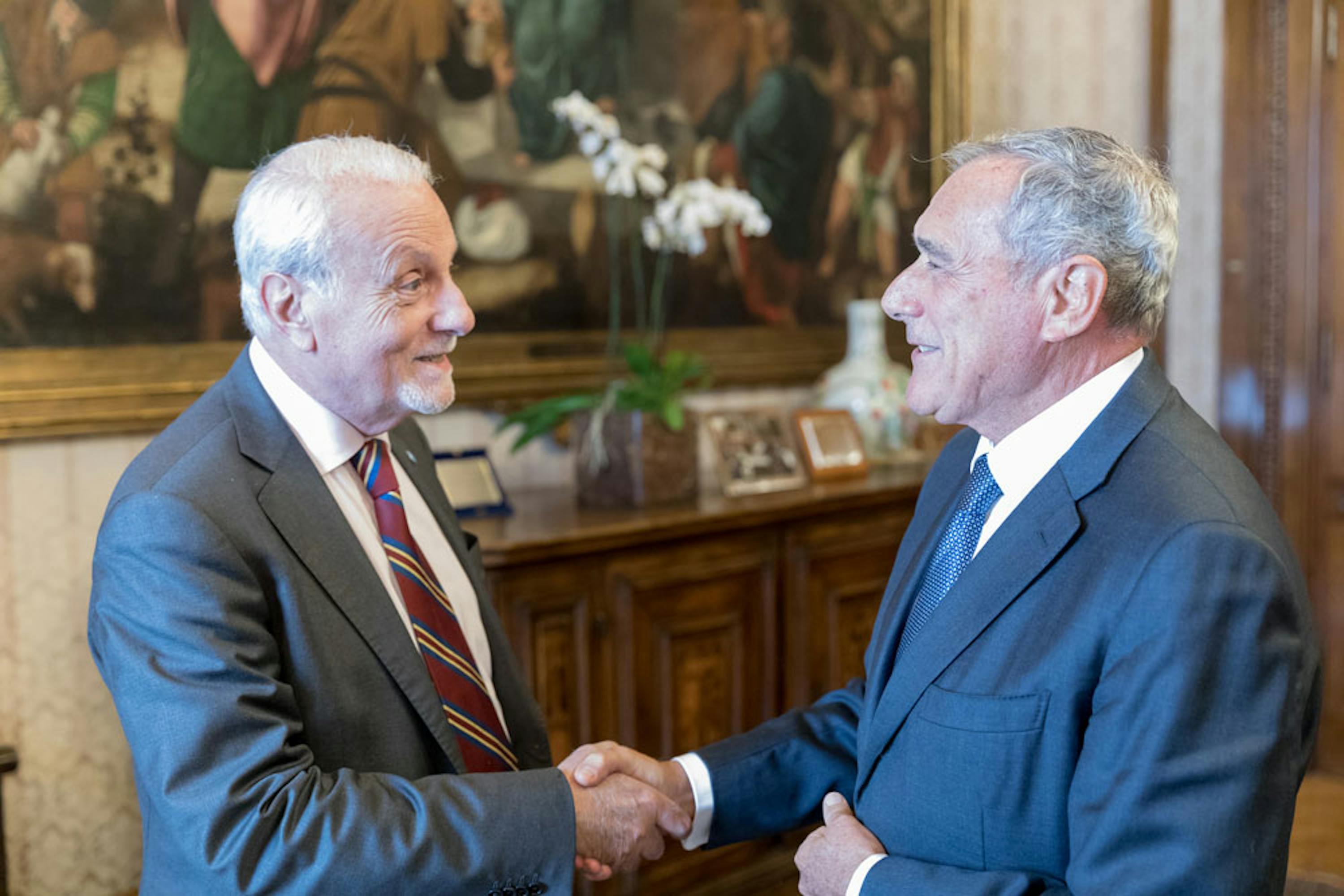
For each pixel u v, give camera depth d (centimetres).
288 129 288
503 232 326
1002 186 142
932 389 150
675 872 312
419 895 145
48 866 271
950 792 143
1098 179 140
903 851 149
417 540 187
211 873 138
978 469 161
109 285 266
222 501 150
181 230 275
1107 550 135
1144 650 127
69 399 261
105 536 149
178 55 271
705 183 324
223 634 143
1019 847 138
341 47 294
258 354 168
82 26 258
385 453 178
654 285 359
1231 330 451
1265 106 440
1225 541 126
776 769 185
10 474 259
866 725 161
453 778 154
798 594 330
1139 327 146
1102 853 126
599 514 300
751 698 320
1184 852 121
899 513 358
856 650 347
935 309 147
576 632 282
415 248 161
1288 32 434
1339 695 449
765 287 386
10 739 264
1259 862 122
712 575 307
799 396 404
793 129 390
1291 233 442
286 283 158
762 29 380
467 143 318
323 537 159
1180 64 454
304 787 143
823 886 153
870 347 388
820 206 400
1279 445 448
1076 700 134
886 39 416
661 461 313
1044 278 141
